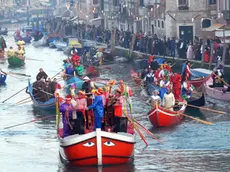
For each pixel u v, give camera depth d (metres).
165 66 70.50
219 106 66.25
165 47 99.44
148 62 82.00
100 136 45.66
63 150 47.12
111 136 45.91
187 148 51.28
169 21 113.12
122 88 52.50
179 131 56.28
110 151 46.16
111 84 48.97
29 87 72.62
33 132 57.66
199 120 57.53
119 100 47.69
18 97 76.94
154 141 53.47
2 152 51.59
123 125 47.53
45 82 70.31
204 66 88.94
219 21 104.19
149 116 57.81
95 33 137.50
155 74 70.94
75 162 46.56
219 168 46.38
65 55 125.31
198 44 93.06
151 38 105.44
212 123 58.75
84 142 45.91
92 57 103.00
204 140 53.38
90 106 47.06
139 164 47.41
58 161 48.78
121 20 144.12
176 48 99.19
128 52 108.19
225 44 84.56
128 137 46.38
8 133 57.62
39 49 141.88
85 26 147.38
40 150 51.81
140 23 132.88
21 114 66.06
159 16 118.56
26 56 125.94
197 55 92.25
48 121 61.94
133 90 77.06
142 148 51.50
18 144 53.78
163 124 57.50
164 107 58.97
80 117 47.62
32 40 168.88
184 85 65.50
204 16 111.56
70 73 83.25
